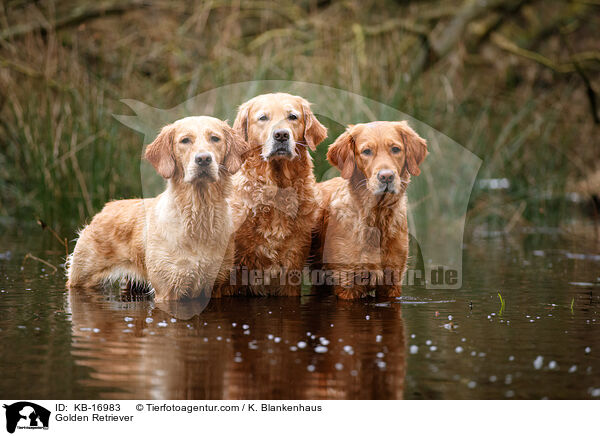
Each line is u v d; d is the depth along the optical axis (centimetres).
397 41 1509
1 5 1506
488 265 923
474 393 394
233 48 1543
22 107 1349
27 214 1352
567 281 787
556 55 1770
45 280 769
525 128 1580
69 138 1289
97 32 1603
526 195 1487
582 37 1980
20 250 1004
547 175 1509
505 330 540
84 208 1259
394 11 1784
